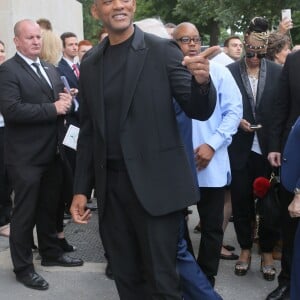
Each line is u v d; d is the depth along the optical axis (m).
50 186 4.21
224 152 3.60
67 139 4.12
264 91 4.11
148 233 2.53
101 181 2.62
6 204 5.36
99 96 2.55
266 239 4.01
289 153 3.10
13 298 3.80
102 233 2.75
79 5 11.61
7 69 3.89
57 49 4.93
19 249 3.96
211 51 2.25
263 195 3.89
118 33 2.51
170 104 2.49
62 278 4.13
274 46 5.04
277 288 3.70
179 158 2.52
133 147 2.47
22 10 7.73
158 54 2.47
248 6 12.40
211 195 3.56
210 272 3.66
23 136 3.94
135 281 2.76
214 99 2.36
